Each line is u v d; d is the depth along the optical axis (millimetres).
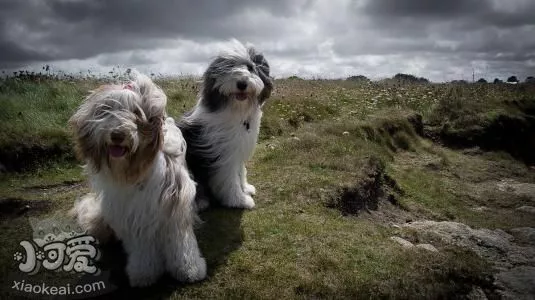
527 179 3672
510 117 4555
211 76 1852
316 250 1683
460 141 4246
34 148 2451
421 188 2992
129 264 1401
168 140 1405
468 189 3221
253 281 1463
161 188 1324
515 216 2777
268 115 3549
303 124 3600
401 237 2004
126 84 1264
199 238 1703
